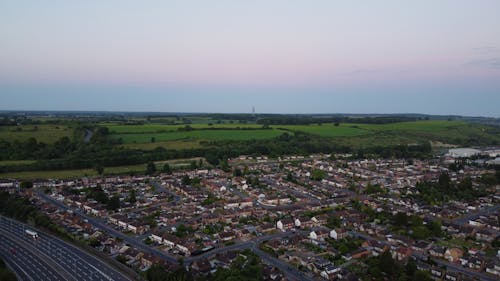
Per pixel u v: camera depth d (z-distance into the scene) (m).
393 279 183.00
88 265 196.88
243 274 181.12
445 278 187.75
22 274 185.12
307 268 198.00
